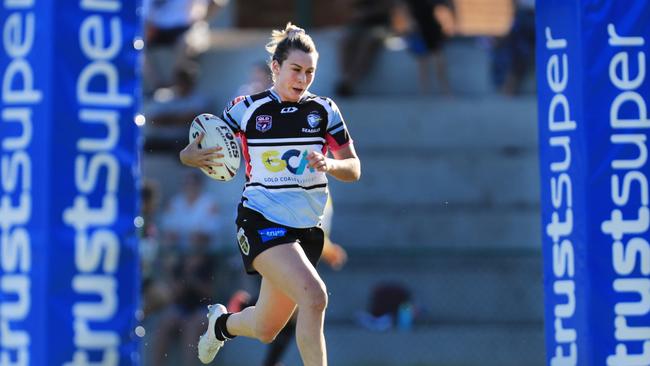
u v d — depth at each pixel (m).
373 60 51.97
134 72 22.16
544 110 24.80
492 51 52.69
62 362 21.67
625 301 23.81
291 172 22.47
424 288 44.03
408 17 51.34
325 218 32.25
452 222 46.81
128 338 21.98
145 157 48.12
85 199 21.86
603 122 23.88
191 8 51.75
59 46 21.77
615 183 23.86
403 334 42.00
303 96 22.83
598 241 23.77
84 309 21.83
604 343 23.70
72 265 21.77
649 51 24.02
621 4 24.02
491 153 48.38
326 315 43.94
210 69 52.28
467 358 42.00
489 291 44.06
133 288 22.03
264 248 22.25
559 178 24.47
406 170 48.19
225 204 46.84
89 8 21.97
